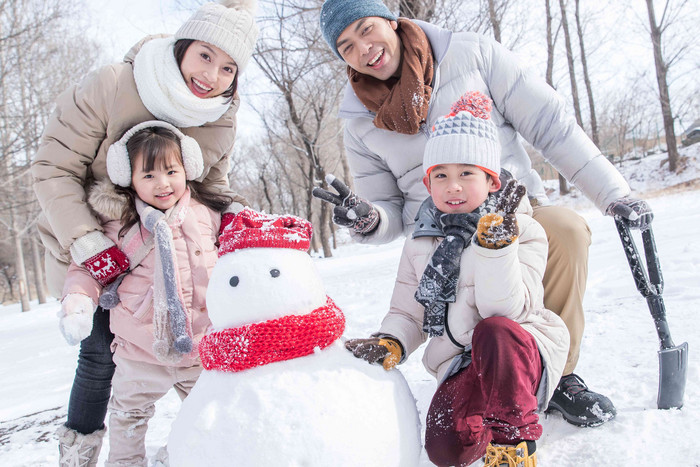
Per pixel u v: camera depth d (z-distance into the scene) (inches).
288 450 52.8
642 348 108.4
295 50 519.2
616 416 80.4
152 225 81.3
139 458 85.8
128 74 87.8
